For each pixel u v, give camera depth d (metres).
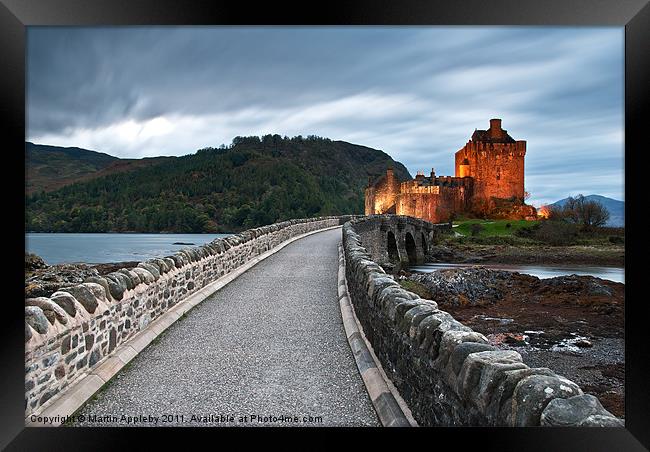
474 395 2.57
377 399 4.26
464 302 21.81
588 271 39.59
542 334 16.00
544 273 38.06
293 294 9.70
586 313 19.67
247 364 5.46
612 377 11.31
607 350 13.92
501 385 2.38
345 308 7.95
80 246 38.00
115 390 4.68
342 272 11.96
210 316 7.79
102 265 16.84
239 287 10.53
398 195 80.12
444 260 50.19
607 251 50.31
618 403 9.48
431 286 24.23
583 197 59.88
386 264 27.72
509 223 70.00
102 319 5.08
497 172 88.06
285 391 4.68
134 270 6.37
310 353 5.86
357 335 6.27
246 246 13.87
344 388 4.74
